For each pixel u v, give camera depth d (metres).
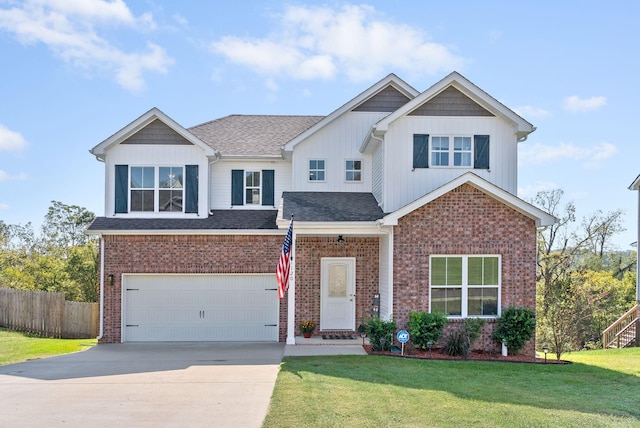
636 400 9.46
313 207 16.84
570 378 11.42
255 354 14.40
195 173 18.22
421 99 16.48
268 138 20.77
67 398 9.28
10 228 50.81
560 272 29.28
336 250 17.69
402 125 16.61
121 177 18.08
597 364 13.82
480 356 14.20
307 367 11.81
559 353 14.73
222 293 17.64
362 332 16.38
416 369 11.77
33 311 21.86
